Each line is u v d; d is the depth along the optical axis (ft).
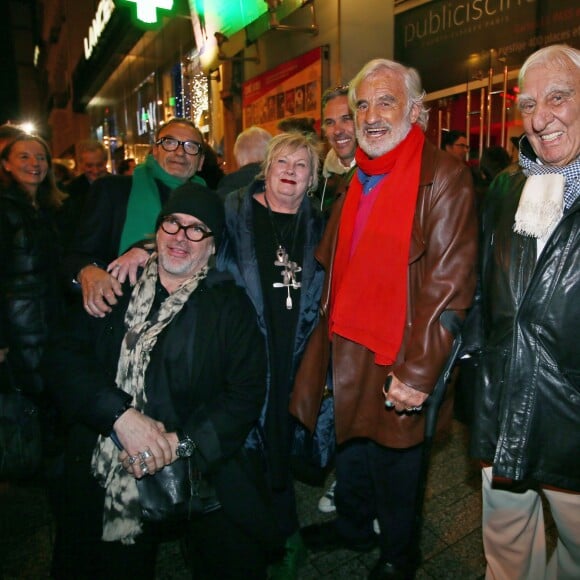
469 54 14.49
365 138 5.66
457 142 12.63
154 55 31.35
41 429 8.09
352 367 5.87
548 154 4.55
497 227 5.05
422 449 5.68
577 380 4.60
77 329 5.34
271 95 20.20
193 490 4.91
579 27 11.84
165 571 6.96
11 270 7.73
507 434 4.75
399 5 16.42
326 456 6.79
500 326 4.92
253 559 5.37
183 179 7.39
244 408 5.16
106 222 6.92
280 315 6.31
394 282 5.47
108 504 4.85
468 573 6.66
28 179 8.27
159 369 4.98
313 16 17.37
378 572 6.40
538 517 5.49
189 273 5.28
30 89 88.02
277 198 6.47
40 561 7.06
